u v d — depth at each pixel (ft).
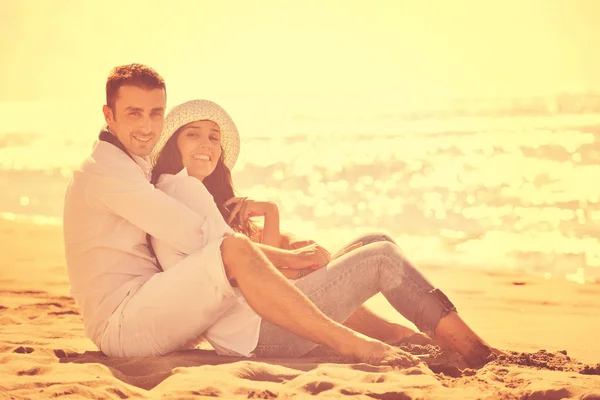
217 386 12.04
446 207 44.80
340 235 38.14
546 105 120.26
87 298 14.19
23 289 25.91
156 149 15.53
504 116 105.91
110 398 11.64
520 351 17.33
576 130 84.33
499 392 11.90
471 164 62.54
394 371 12.99
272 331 14.17
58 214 47.09
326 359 14.16
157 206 13.75
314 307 13.39
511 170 58.29
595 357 16.67
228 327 14.10
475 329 20.52
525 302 24.72
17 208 49.19
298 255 14.60
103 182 13.79
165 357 13.75
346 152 73.51
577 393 11.82
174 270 13.57
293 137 89.92
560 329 20.51
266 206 16.39
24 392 11.60
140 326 13.74
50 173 63.72
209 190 16.62
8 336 17.92
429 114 115.03
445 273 29.73
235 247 13.20
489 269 30.55
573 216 40.93
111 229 14.07
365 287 14.33
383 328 15.83
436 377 12.99
